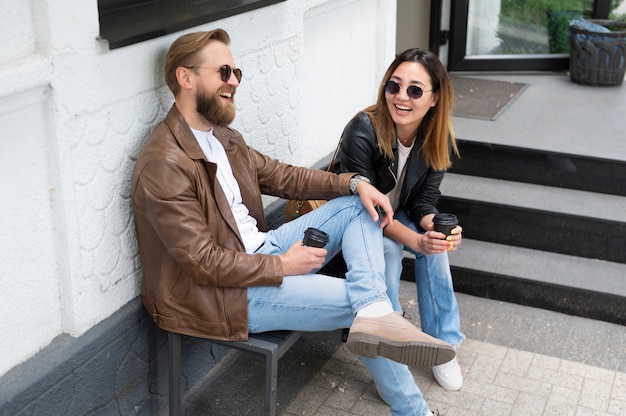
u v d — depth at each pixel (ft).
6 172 8.23
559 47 21.13
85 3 8.52
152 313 9.96
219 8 10.69
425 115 11.47
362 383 12.09
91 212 9.27
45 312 9.14
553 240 14.87
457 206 15.26
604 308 13.74
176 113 9.62
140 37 9.13
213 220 9.72
